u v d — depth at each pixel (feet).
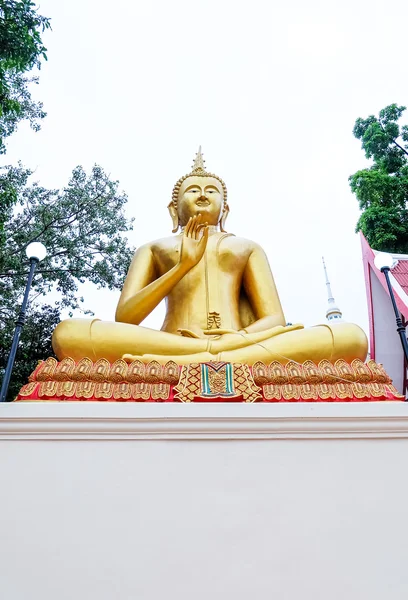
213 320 20.58
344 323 17.78
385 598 11.34
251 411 13.42
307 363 16.21
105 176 49.67
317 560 11.68
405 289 37.96
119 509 12.05
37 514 11.88
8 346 43.86
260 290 22.08
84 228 47.75
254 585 11.28
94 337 17.02
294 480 12.70
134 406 13.30
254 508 12.25
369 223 61.62
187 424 13.17
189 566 11.42
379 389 15.61
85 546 11.53
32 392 14.73
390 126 65.16
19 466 12.46
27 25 32.09
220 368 15.67
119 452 12.81
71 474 12.44
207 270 21.90
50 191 47.80
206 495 12.35
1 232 38.65
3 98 35.45
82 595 10.98
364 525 12.20
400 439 13.46
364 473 12.91
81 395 14.73
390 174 65.98
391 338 40.68
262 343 17.35
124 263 47.83
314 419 13.43
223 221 25.76
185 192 24.88
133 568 11.34
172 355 17.17
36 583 11.07
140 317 19.75
